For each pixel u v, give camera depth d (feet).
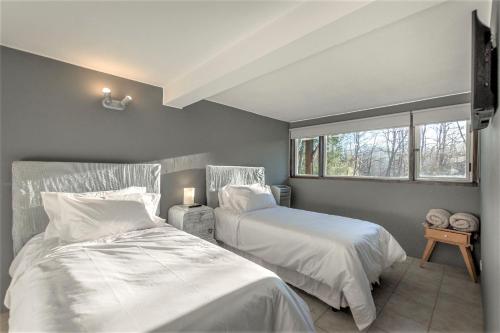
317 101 10.91
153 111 9.34
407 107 10.69
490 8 4.54
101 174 7.68
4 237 6.34
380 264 7.32
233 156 12.33
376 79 8.21
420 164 10.53
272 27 5.33
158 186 9.09
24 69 6.65
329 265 6.35
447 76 7.83
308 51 5.34
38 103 6.87
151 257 4.88
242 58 6.07
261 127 13.76
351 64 7.09
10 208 6.41
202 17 5.17
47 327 2.90
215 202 11.13
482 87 3.54
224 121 11.85
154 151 9.37
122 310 3.15
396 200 10.98
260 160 13.75
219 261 4.77
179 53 6.82
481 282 7.35
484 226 6.31
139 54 6.89
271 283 4.09
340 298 6.28
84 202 6.27
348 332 5.76
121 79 8.51
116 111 8.39
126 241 5.83
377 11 3.99
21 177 6.38
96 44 6.34
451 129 9.80
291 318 3.88
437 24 5.11
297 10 4.83
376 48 6.15
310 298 7.18
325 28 4.48
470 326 5.94
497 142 3.49
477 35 3.57
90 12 5.00
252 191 11.00
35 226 6.51
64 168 7.01
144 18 5.21
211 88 7.77
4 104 6.38
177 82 8.71
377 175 11.87
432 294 7.41
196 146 10.75
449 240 8.80
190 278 4.05
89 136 7.78
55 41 6.20
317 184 14.03
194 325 3.03
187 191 9.96
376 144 11.91
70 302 3.28
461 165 9.58
